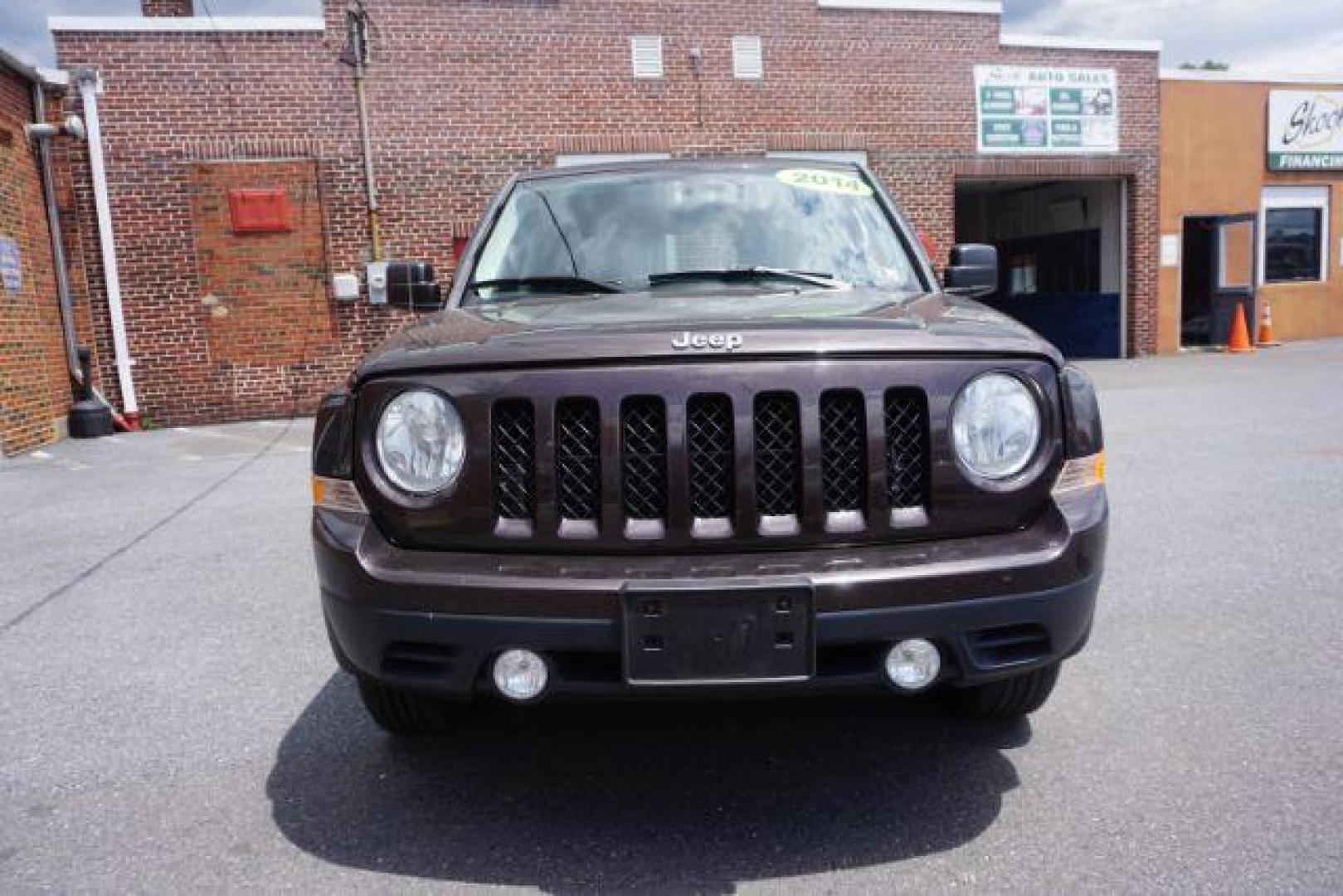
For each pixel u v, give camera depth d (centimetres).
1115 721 329
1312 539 537
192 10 1453
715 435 242
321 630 454
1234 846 251
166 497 797
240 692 383
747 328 249
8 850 271
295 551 600
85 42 1280
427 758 320
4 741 344
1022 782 290
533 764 313
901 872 246
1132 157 1750
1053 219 2023
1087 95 1700
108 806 294
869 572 231
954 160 1623
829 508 244
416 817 282
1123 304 1803
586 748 322
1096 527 250
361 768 315
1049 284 2058
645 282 350
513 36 1416
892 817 273
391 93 1379
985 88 1630
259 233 1349
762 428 242
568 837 269
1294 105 1862
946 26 1600
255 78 1332
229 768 318
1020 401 249
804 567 235
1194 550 524
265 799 296
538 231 377
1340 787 279
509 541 243
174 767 320
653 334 246
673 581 227
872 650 238
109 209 1302
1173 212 1795
